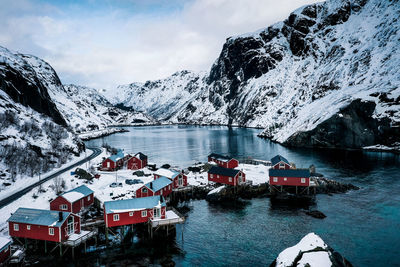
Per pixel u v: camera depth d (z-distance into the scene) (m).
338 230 51.12
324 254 32.22
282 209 62.28
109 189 73.25
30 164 85.44
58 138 122.25
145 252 45.19
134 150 154.50
